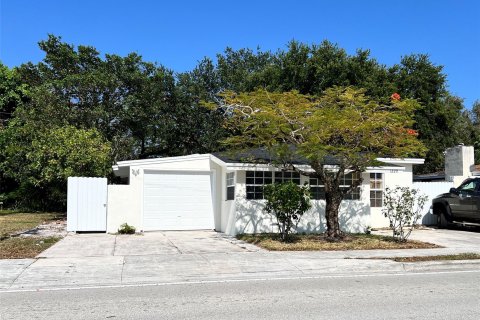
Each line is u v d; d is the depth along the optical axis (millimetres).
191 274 9875
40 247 13000
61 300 7633
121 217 17188
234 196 16375
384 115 13242
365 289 8539
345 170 15922
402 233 15164
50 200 26922
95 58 30422
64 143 20844
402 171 20484
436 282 9258
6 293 8172
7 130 26797
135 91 29219
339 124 12648
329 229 14828
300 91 29547
